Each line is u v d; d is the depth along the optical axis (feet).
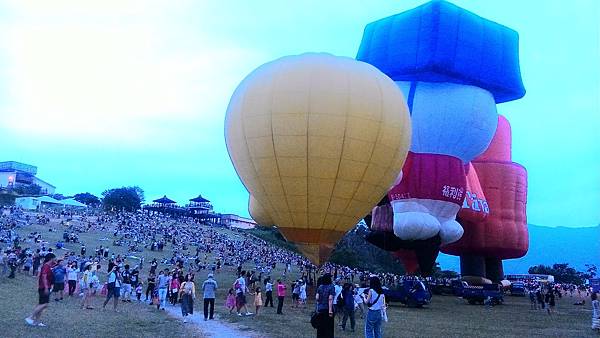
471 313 73.56
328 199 58.49
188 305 46.55
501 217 117.70
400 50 91.45
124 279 62.75
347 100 56.90
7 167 377.71
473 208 104.37
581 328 58.03
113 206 296.51
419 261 90.84
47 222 180.24
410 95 90.33
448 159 88.79
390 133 59.00
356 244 233.96
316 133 56.18
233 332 40.96
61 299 54.24
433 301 95.66
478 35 92.07
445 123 88.33
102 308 51.31
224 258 160.86
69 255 98.27
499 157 121.60
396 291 80.48
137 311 51.85
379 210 95.45
